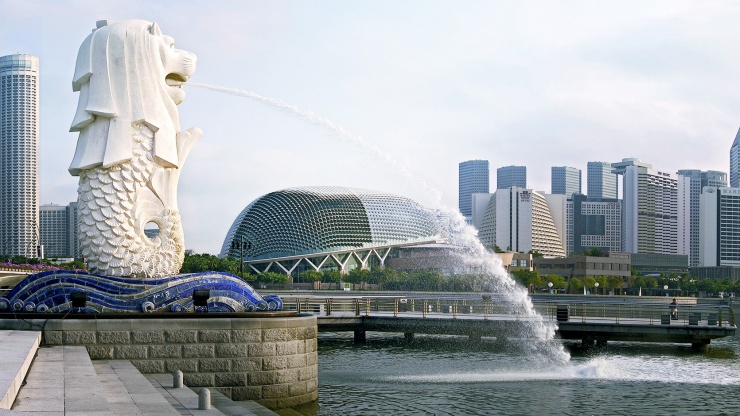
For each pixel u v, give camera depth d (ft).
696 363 126.31
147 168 80.79
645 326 145.69
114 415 42.06
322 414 77.36
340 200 579.48
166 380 64.34
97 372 60.70
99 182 79.71
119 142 79.41
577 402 88.53
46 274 75.46
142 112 80.28
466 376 107.34
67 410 39.34
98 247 79.25
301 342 73.67
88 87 81.05
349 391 93.15
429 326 156.46
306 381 74.02
